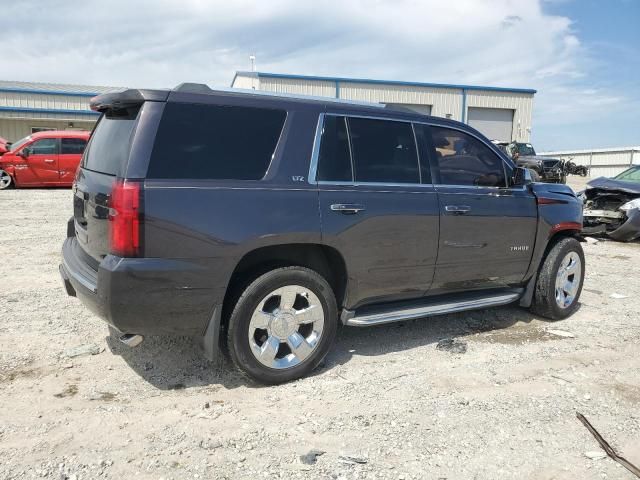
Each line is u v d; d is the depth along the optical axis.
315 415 3.42
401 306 4.47
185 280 3.36
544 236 5.20
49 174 16.62
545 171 26.89
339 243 3.90
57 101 29.05
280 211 3.65
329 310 3.95
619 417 3.54
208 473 2.80
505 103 38.81
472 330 5.15
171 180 3.35
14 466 2.78
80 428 3.16
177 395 3.62
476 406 3.60
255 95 3.81
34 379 3.75
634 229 10.41
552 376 4.12
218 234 3.43
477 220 4.67
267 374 3.74
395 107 4.48
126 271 3.20
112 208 3.25
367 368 4.16
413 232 4.27
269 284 3.66
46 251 7.89
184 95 3.52
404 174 4.33
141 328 3.37
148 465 2.84
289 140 3.81
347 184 4.00
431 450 3.08
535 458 3.05
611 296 6.52
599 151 45.66
